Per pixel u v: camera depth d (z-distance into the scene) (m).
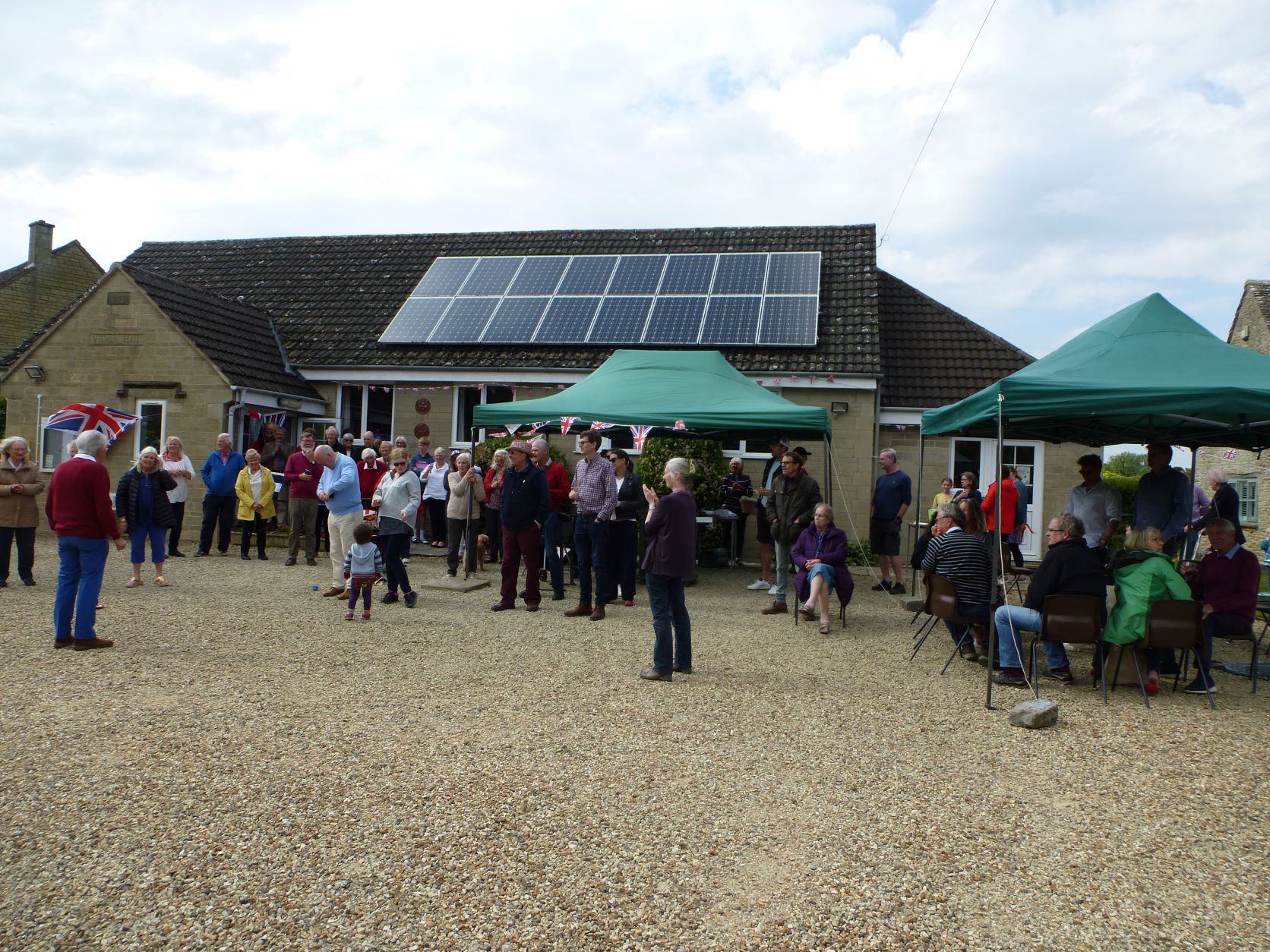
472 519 12.05
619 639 8.23
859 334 15.91
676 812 4.27
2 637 7.55
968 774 4.89
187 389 15.05
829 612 9.46
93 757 4.79
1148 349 7.25
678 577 6.75
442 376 16.38
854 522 15.23
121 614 8.65
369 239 21.48
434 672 6.81
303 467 12.50
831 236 19.00
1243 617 6.95
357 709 5.79
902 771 4.90
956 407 7.98
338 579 9.92
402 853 3.79
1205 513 11.65
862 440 15.26
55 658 6.89
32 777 4.50
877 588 12.17
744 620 9.47
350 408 17.17
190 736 5.18
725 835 4.04
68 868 3.59
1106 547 8.75
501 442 14.49
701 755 5.09
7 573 10.03
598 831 4.04
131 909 3.30
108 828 3.94
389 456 13.82
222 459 13.20
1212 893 3.61
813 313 16.06
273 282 19.95
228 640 7.69
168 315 15.12
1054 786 4.74
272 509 13.05
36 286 27.91
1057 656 7.11
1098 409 6.58
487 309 17.48
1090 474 8.90
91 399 15.37
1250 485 22.62
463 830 4.02
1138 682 6.80
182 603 9.38
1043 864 3.83
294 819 4.08
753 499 13.56
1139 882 3.69
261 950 3.08
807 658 7.65
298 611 9.11
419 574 12.36
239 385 14.95
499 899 3.44
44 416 15.49
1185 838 4.12
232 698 5.95
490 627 8.63
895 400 15.77
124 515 10.25
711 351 15.03
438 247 20.81
